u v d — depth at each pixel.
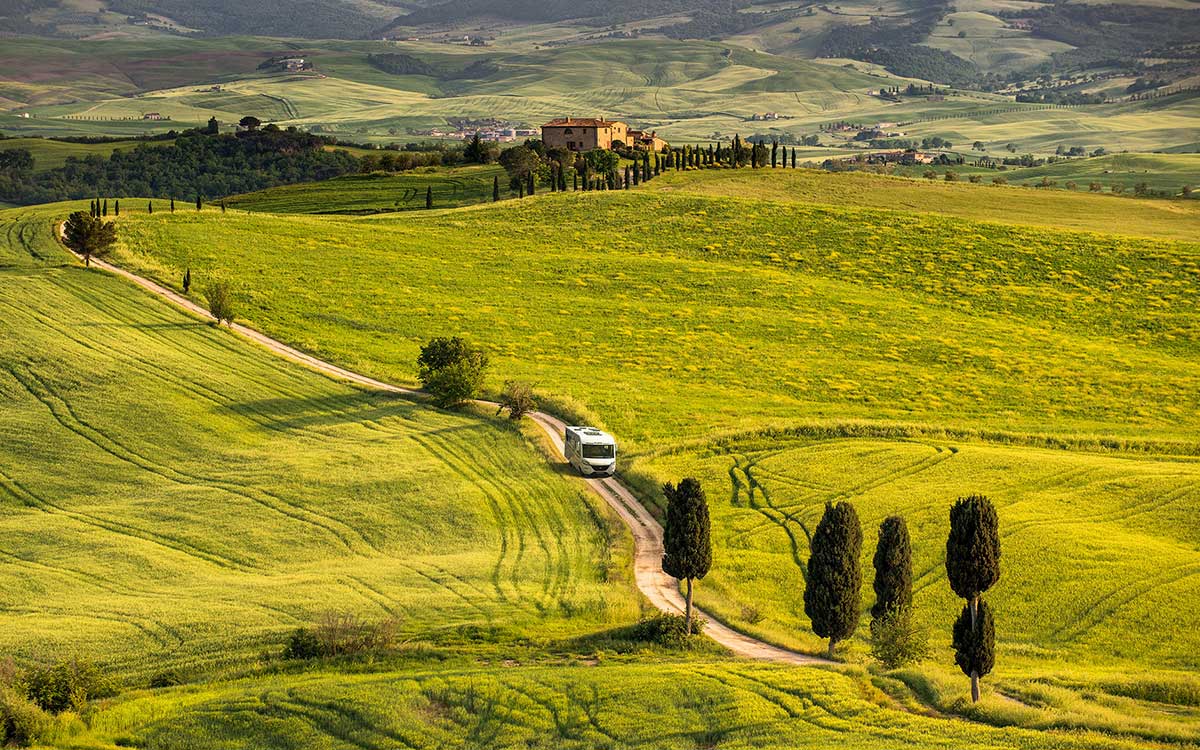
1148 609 91.12
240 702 67.56
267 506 118.25
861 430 146.12
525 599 94.12
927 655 78.19
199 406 148.62
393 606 91.25
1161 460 135.75
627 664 76.31
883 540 81.56
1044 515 112.25
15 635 83.69
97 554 104.44
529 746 62.03
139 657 80.56
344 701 66.94
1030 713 66.38
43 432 136.88
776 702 66.75
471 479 128.50
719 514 118.56
